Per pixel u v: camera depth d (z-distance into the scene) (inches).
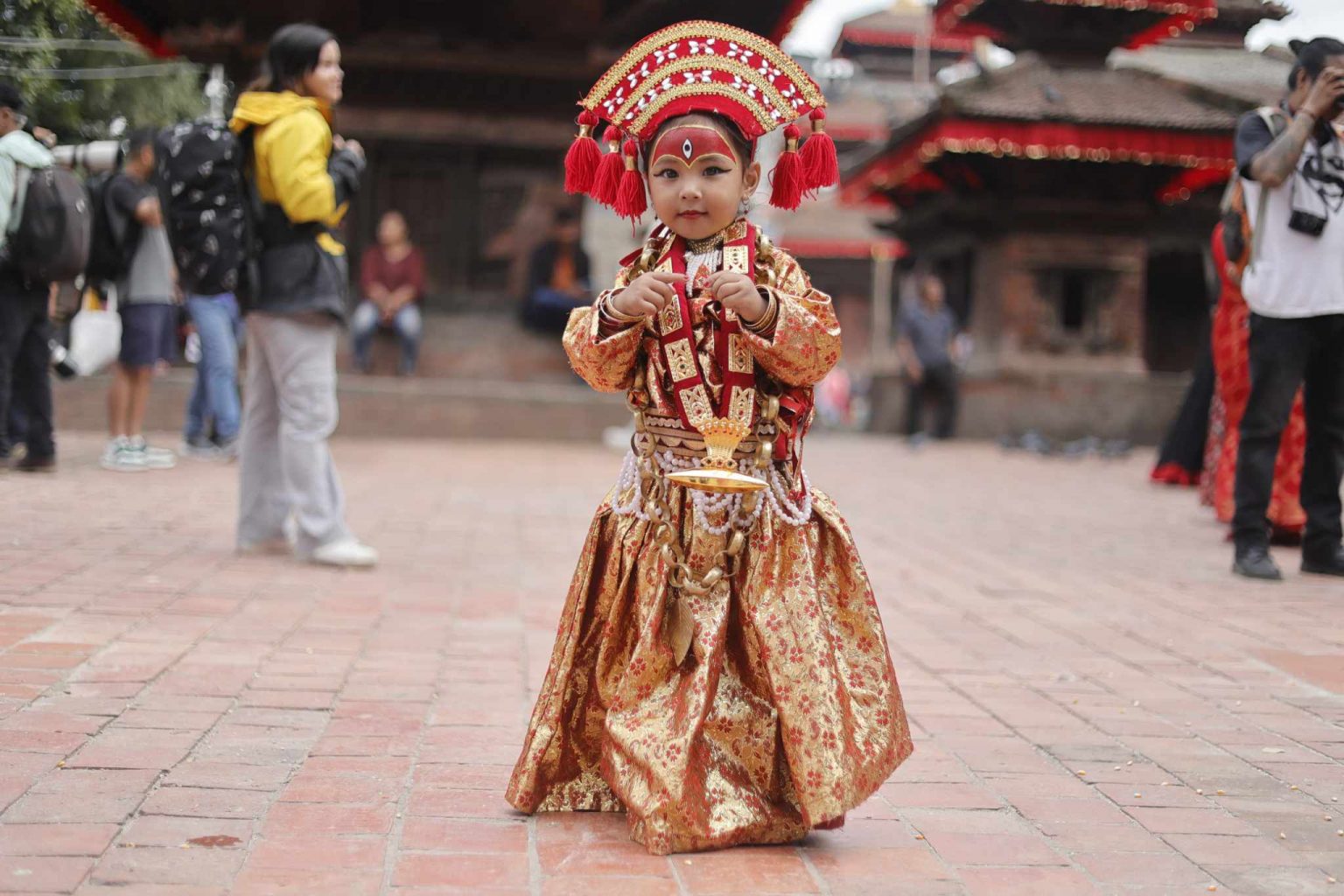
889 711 110.6
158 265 360.5
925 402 745.0
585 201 621.9
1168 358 938.7
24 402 336.2
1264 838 113.3
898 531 318.7
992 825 115.8
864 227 1379.2
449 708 147.6
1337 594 234.8
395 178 610.9
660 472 112.4
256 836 105.7
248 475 240.4
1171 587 241.3
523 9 575.8
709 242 112.1
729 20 593.6
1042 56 757.9
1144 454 684.1
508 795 112.8
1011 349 745.0
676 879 100.4
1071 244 746.2
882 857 107.1
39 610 185.5
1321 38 228.8
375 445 519.8
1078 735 145.0
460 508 328.2
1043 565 266.8
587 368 112.0
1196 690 166.1
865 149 1156.5
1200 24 740.7
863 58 1417.3
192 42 513.0
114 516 277.9
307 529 233.1
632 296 106.3
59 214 300.0
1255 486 252.5
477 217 615.2
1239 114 705.6
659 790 105.0
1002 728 147.7
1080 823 116.4
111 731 131.6
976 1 748.6
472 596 215.0
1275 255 236.2
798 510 111.3
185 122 218.7
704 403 108.2
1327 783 129.2
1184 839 112.7
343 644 176.1
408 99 603.2
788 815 110.1
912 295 914.1
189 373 530.9
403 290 580.1
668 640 110.4
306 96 223.3
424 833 108.6
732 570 111.0
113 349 539.5
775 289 108.6
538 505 340.5
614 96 112.0
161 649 166.9
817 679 106.7
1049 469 542.0
